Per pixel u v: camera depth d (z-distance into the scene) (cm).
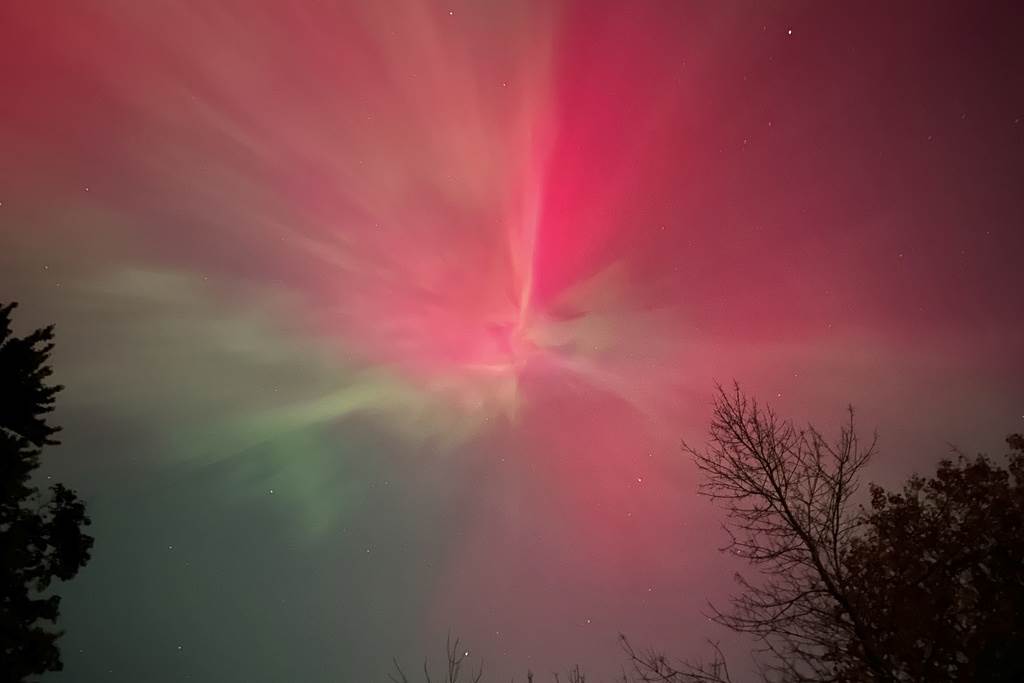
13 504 1208
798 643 934
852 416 1103
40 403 1302
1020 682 872
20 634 1157
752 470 1027
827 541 980
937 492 1079
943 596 959
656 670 1034
